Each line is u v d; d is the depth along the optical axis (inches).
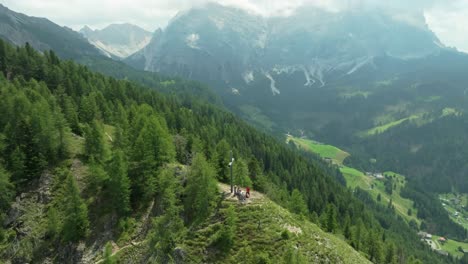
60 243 2536.9
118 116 4158.5
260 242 2284.7
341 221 5068.9
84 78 5442.9
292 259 2005.4
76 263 2460.6
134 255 2443.4
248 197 2694.4
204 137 5285.4
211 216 2509.8
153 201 2773.1
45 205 2755.9
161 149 2999.5
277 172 5861.2
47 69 4862.2
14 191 2711.6
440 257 6747.1
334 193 5979.3
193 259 2257.6
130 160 2920.8
